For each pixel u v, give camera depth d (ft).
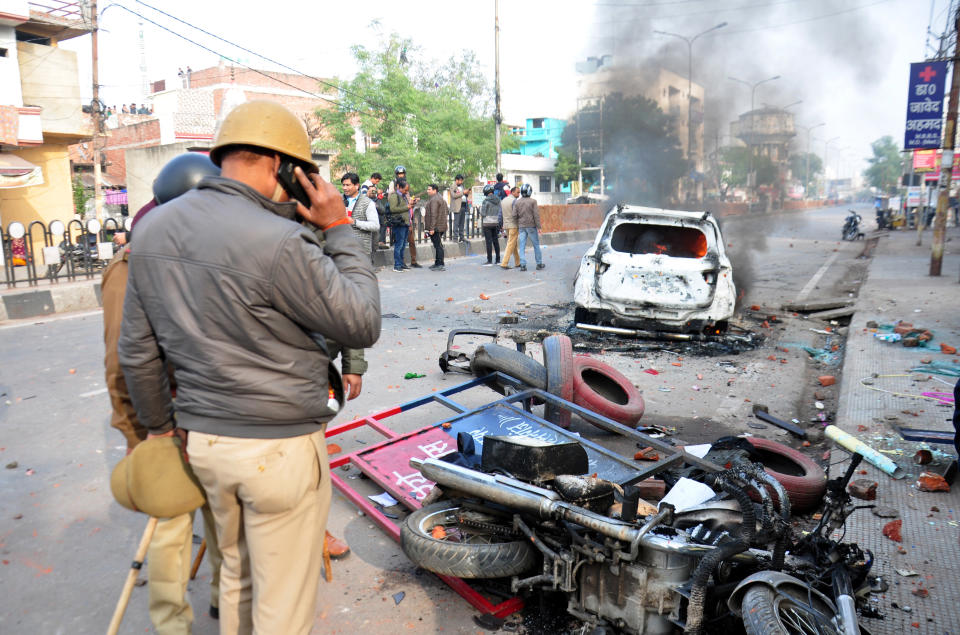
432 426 13.92
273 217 5.92
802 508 12.21
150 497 6.66
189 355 5.93
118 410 7.69
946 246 69.26
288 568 6.41
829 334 29.84
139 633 9.09
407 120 120.37
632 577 7.97
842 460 14.38
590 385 18.16
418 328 28.73
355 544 11.33
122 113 152.66
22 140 61.41
